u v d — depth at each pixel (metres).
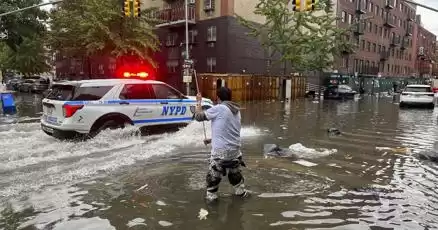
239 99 26.81
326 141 9.89
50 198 5.00
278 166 6.89
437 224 4.34
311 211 4.67
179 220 4.34
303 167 6.87
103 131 8.78
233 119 4.93
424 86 22.66
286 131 11.64
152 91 9.87
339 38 34.31
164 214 4.51
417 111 20.17
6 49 47.47
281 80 30.36
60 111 8.44
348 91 32.31
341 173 6.50
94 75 41.28
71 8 27.44
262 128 12.30
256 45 32.47
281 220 4.37
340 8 43.41
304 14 29.98
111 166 6.68
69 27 25.41
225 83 25.45
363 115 17.41
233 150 4.92
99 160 7.10
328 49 33.09
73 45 25.88
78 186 5.52
